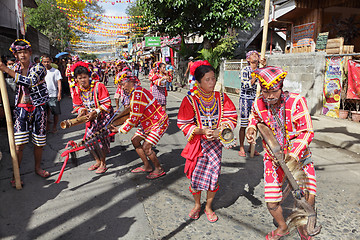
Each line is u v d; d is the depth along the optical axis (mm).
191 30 14680
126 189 3611
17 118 3637
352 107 7293
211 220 2879
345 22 10820
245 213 3049
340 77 7176
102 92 3932
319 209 3082
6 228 2746
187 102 2742
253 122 2416
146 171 4168
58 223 2836
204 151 2789
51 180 3865
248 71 4590
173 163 4539
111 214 3018
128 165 4445
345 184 3691
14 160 3514
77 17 29453
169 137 6105
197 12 13805
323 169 4215
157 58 32438
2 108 6383
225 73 13414
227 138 2559
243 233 2686
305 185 2158
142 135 3963
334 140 5449
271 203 2275
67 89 12781
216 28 13719
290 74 8781
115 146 5457
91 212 3051
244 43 17297
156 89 7383
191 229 2756
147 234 2664
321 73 7617
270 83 2002
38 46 14195
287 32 13078
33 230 2719
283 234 2395
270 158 2285
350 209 3084
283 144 2211
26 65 3541
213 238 2609
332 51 8734
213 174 2770
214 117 2795
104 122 4004
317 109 7801
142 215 3002
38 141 3801
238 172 4152
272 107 2193
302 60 8258
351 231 2693
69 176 4008
